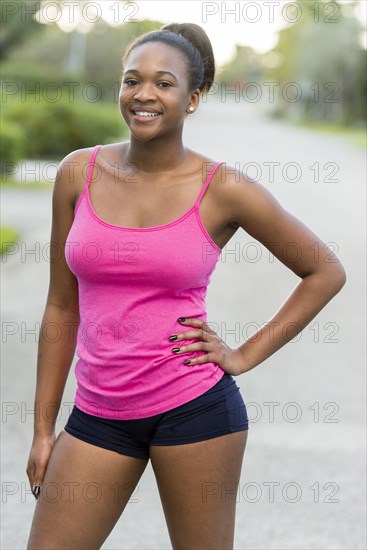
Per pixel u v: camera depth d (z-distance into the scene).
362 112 102.25
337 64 101.56
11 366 11.24
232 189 4.48
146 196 4.46
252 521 7.11
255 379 10.77
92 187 4.55
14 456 8.34
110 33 74.06
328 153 50.19
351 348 12.39
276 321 4.77
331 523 7.09
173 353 4.42
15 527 6.95
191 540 4.52
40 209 27.30
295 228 4.63
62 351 4.82
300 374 11.04
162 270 4.34
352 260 19.27
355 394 10.28
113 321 4.42
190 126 70.88
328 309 14.88
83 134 42.66
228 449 4.50
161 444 4.44
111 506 4.49
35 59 77.56
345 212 26.95
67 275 4.75
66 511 4.42
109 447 4.46
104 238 4.38
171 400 4.42
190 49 4.50
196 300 4.52
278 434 8.96
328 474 8.03
